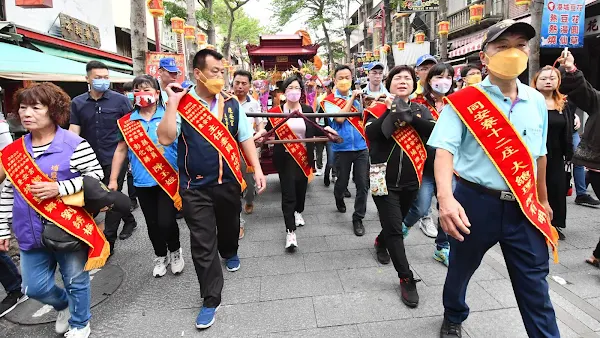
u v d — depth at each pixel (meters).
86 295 2.48
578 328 2.44
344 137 4.27
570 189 5.16
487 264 3.35
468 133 2.00
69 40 10.45
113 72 10.93
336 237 4.19
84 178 2.28
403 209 3.06
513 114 1.92
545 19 5.99
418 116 2.79
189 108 2.73
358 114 3.88
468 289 2.95
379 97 3.13
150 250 4.04
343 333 2.51
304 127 4.06
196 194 2.74
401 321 2.61
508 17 12.52
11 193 2.36
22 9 8.91
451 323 2.38
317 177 7.19
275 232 4.43
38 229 2.26
